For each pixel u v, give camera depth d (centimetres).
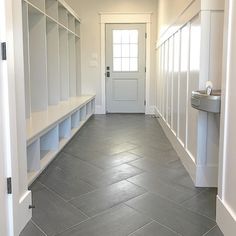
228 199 179
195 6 264
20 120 190
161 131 512
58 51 479
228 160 179
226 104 182
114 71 738
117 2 717
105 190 252
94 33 727
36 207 219
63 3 504
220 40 245
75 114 497
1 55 159
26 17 327
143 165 322
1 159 161
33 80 404
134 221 199
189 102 296
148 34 723
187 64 308
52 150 347
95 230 187
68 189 254
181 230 187
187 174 293
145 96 742
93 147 400
